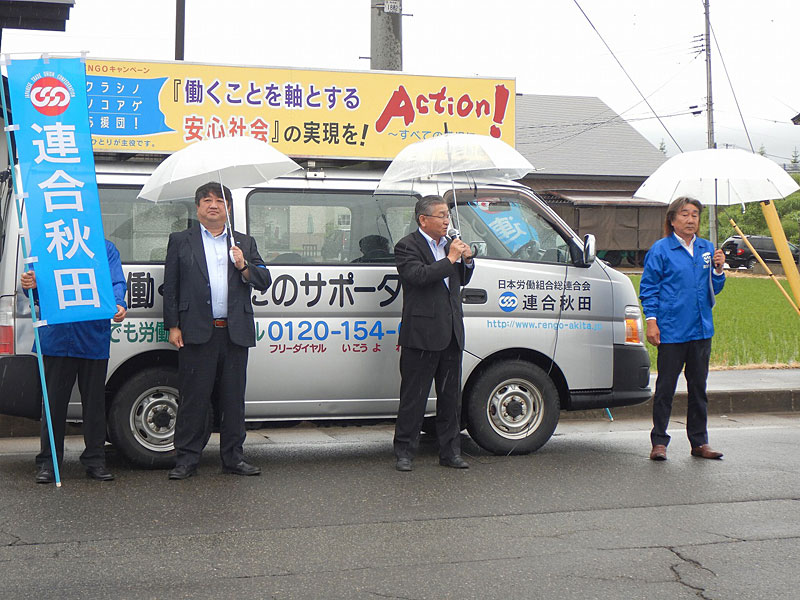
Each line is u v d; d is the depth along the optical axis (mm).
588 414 9250
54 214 5785
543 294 6980
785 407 9758
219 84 7008
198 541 4766
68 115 5844
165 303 6133
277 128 7105
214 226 6191
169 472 6363
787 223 41562
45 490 5859
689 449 7371
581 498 5680
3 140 10445
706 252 6906
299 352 6609
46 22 9641
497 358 7016
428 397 6824
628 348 7180
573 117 44000
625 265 38688
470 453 7172
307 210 6719
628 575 4242
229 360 6258
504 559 4477
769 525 5078
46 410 5887
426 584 4121
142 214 6508
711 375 11086
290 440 7980
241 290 6195
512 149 6551
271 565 4383
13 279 6250
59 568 4332
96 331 6027
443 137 6406
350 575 4242
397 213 6883
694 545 4703
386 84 7289
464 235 6961
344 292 6676
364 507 5465
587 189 40250
